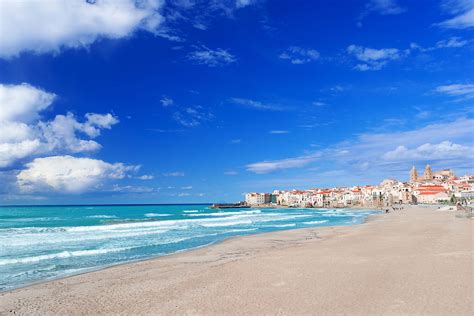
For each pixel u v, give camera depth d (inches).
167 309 432.8
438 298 419.5
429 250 775.7
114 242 1244.5
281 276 576.1
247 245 1123.9
